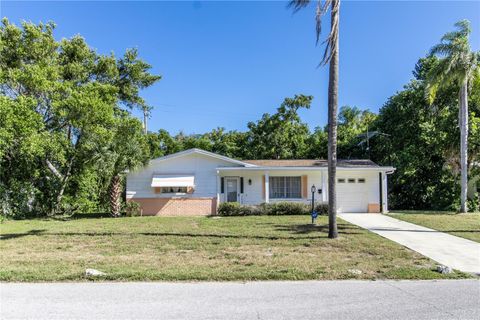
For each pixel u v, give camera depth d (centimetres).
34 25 2048
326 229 1395
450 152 2370
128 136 1959
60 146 1966
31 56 2059
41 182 2220
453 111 2386
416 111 2597
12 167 2061
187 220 1747
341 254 964
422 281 716
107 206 2355
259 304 567
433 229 1425
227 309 543
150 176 2150
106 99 1953
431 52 2072
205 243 1121
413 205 2498
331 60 1186
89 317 509
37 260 891
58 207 2195
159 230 1393
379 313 526
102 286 671
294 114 3359
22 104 1638
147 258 916
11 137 1625
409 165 2395
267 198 2102
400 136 2661
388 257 930
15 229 1452
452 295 618
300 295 615
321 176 2223
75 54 2277
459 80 2011
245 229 1405
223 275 738
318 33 1174
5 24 1995
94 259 904
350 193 2198
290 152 3359
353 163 2283
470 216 1844
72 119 1797
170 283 694
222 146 3591
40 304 565
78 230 1410
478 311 535
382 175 2134
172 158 2161
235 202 2078
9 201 1967
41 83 1792
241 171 2253
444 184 2388
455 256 946
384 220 1719
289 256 937
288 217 1847
